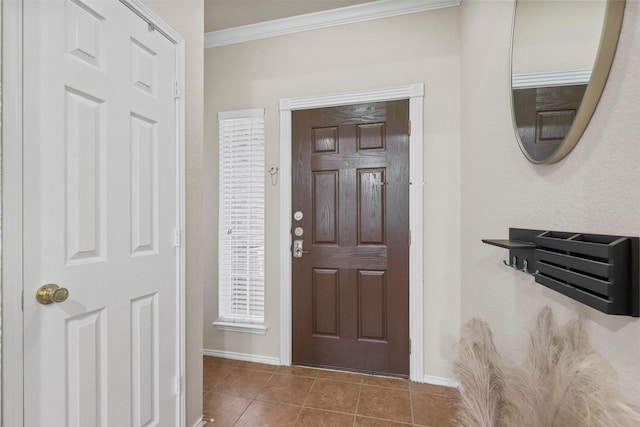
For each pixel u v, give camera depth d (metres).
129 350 1.16
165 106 1.34
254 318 2.39
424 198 2.05
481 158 1.52
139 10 1.20
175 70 1.41
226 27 2.36
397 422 1.64
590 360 0.55
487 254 1.41
